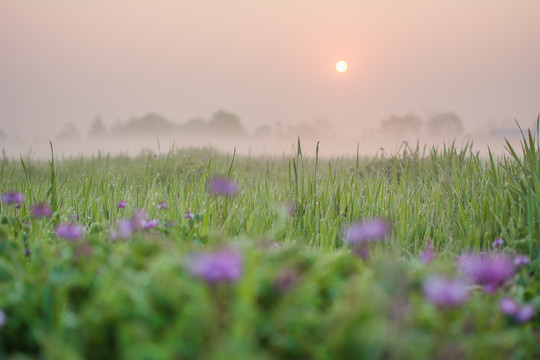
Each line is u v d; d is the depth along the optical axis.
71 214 4.63
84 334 2.02
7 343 2.17
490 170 5.55
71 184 6.68
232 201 5.09
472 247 4.32
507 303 2.44
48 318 2.11
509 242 3.95
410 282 2.36
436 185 5.77
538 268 3.46
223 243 2.84
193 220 3.75
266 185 5.74
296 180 5.38
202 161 9.74
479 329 2.29
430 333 2.02
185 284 2.09
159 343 1.89
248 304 1.92
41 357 2.06
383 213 4.88
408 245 4.41
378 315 1.90
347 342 1.88
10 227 3.64
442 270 2.90
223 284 1.97
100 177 7.17
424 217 4.94
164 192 5.86
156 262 2.34
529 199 3.92
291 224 4.76
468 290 2.95
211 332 1.89
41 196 5.15
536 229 4.09
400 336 1.86
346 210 5.16
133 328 1.87
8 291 2.35
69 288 2.28
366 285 2.19
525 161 4.86
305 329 2.02
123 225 3.29
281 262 2.46
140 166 9.95
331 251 3.68
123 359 1.89
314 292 2.22
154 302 2.07
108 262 2.55
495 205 4.63
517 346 2.29
